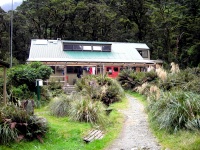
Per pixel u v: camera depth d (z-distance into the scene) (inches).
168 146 238.2
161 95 373.7
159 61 1181.1
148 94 531.8
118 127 330.0
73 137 279.9
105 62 982.4
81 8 1497.3
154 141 259.8
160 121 297.9
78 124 332.2
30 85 524.4
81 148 246.2
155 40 1529.3
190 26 1250.6
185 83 484.4
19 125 264.5
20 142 251.9
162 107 319.3
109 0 1790.1
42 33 1577.3
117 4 1640.0
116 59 1057.5
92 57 1040.2
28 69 524.4
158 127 295.6
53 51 1046.4
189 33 1298.0
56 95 571.2
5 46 1418.6
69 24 1557.6
